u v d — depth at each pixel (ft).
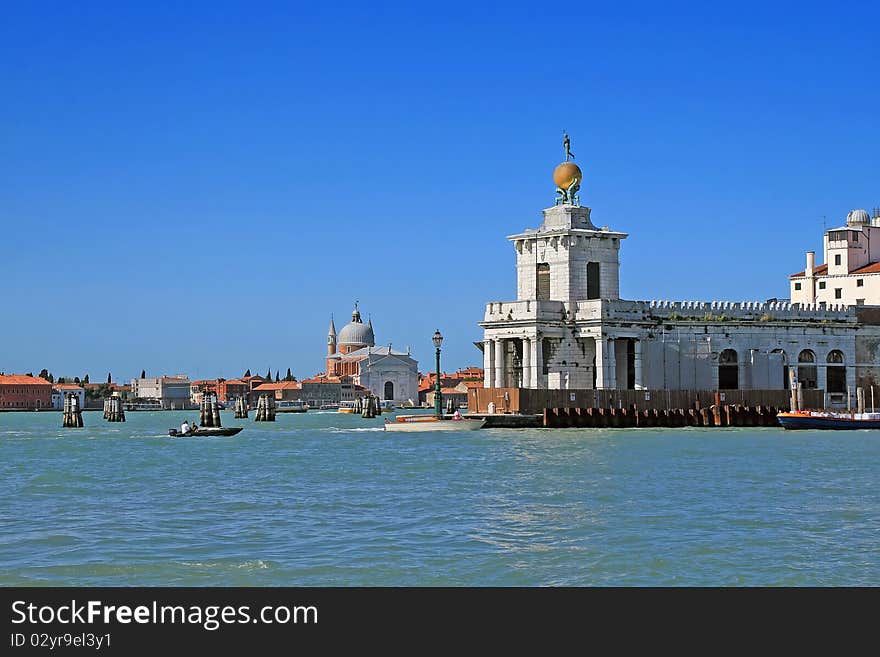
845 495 230.89
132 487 265.95
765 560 165.27
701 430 449.89
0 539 187.83
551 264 506.07
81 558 171.53
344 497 236.22
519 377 500.74
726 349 502.38
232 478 285.84
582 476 269.03
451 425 465.88
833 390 520.01
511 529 190.49
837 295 615.16
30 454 402.93
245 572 161.48
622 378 493.36
